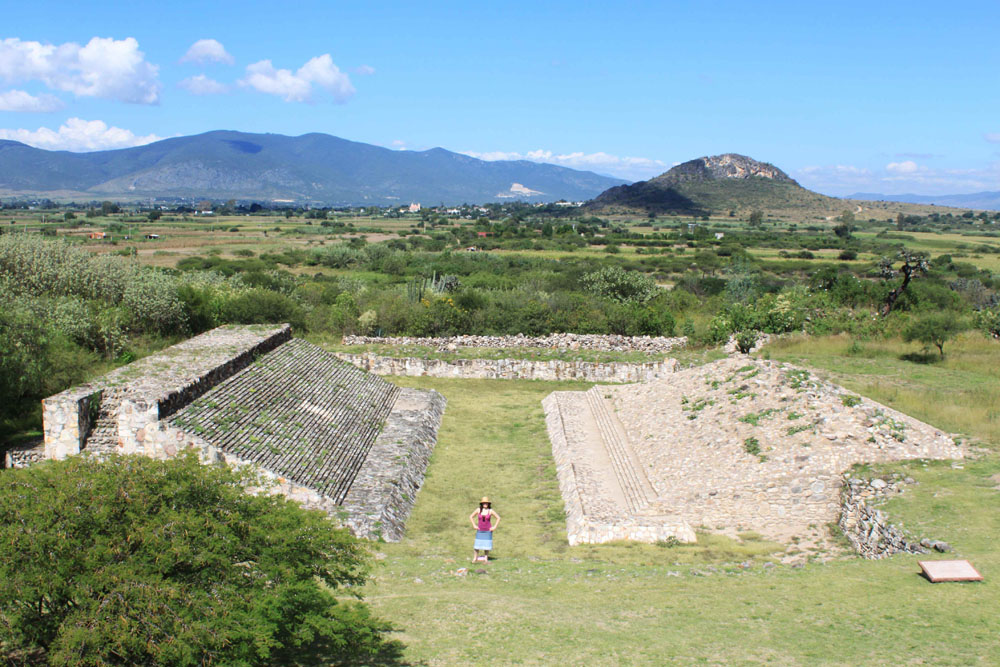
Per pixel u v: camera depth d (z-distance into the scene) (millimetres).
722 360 26078
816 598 11797
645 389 27609
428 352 38656
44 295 36531
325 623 9180
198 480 9797
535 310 44906
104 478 9102
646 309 46062
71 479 9031
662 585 13094
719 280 73438
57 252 39688
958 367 32375
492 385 34750
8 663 8555
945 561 12398
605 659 9891
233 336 26469
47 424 17859
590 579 13727
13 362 24391
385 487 19547
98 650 7719
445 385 34594
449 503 19891
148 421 17391
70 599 8297
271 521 9977
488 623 11391
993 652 9391
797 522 16547
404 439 24078
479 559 15367
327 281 69188
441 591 13203
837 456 18812
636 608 11930
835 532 15898
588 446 23797
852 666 9266
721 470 19375
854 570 13008
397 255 95438
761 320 42500
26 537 8133
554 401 29734
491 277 72312
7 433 23609
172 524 8859
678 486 19172
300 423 21422
